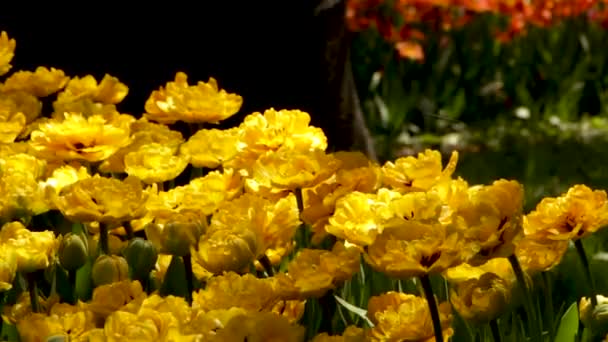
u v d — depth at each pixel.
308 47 3.91
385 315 1.64
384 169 1.92
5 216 1.94
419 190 1.90
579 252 1.82
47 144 2.04
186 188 1.93
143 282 1.87
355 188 1.90
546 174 5.74
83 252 1.83
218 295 1.62
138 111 3.81
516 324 1.85
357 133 4.20
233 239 1.72
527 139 6.85
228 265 1.72
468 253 1.58
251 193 1.97
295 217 1.83
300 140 2.02
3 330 1.84
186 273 1.85
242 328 1.47
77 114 2.18
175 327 1.47
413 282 1.93
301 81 3.93
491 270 1.81
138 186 1.85
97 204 1.83
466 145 6.94
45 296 1.97
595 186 5.48
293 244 1.96
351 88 4.20
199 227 1.83
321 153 1.87
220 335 1.47
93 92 2.45
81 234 1.96
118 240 2.02
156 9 3.75
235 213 1.83
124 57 3.78
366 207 1.68
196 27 3.79
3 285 1.73
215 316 1.51
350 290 1.90
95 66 3.78
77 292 1.93
